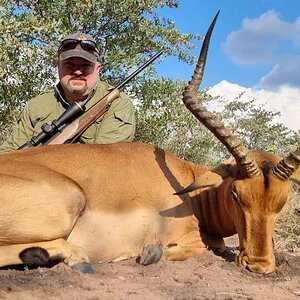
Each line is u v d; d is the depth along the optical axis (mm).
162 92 3119
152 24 3174
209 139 3389
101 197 1557
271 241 1519
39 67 2842
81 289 1271
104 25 3068
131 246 1600
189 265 1557
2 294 1202
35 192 1440
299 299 1304
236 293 1319
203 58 1562
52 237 1454
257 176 1498
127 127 2000
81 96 2055
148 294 1265
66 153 1586
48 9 2910
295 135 3641
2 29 2439
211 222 1725
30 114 2072
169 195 1661
